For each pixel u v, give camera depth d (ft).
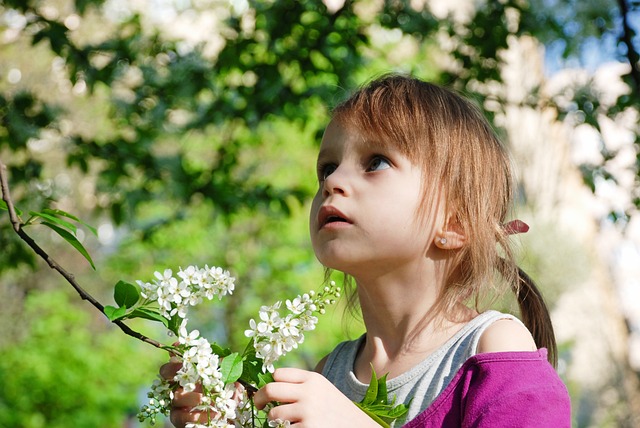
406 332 5.09
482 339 4.86
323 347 28.17
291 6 15.64
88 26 22.50
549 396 4.50
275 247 30.50
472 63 15.84
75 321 26.71
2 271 16.61
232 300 30.48
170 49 16.39
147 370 26.96
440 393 4.75
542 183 28.58
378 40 21.57
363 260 4.93
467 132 5.32
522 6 15.61
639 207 15.08
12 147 16.25
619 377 32.91
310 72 16.05
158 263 30.07
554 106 15.62
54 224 4.78
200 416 4.54
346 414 4.42
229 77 17.52
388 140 5.02
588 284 32.89
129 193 16.94
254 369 4.54
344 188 4.97
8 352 25.05
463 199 5.13
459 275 5.11
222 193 17.20
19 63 29.40
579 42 15.29
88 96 16.62
